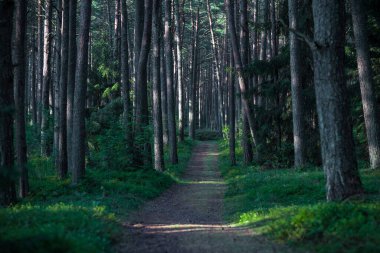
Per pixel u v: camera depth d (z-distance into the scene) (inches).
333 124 415.5
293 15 867.4
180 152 1700.3
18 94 574.9
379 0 733.9
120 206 550.9
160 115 1070.4
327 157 421.1
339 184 411.8
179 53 1929.1
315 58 428.5
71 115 802.2
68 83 788.6
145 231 413.7
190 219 522.3
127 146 866.1
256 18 1568.7
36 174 790.5
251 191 674.8
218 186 893.2
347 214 336.2
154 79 1068.5
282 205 523.5
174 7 1955.0
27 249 234.7
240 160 1328.7
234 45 1102.4
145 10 925.8
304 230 326.6
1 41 468.1
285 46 1016.9
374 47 828.0
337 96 416.5
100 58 1379.2
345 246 279.3
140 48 1008.2
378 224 311.4
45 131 1037.8
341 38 421.7
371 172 658.8
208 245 337.7
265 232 359.6
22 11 590.2
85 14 660.1
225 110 2578.7
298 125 878.4
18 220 346.9
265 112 1039.6
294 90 876.6
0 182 267.1
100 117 1047.6
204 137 2561.5
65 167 742.5
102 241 313.7
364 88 693.3
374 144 690.2
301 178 690.2
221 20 2437.3
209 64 3302.2
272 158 1024.9
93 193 620.7
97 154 933.2
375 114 689.0
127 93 946.7
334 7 420.2
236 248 322.0
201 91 3644.2
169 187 859.4
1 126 467.2
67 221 354.0
